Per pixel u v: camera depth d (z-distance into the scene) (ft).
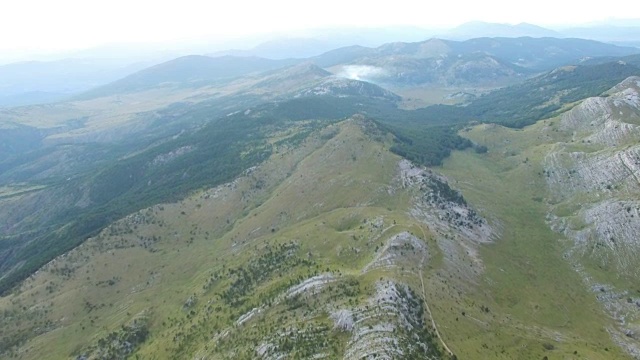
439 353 552.00
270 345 587.27
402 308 599.98
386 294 613.52
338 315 596.29
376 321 565.94
